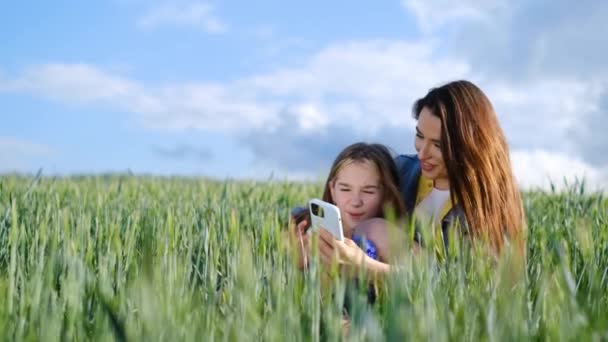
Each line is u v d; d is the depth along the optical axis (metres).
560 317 2.24
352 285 2.28
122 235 4.33
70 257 2.90
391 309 2.04
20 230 3.92
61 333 2.20
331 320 2.15
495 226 3.77
